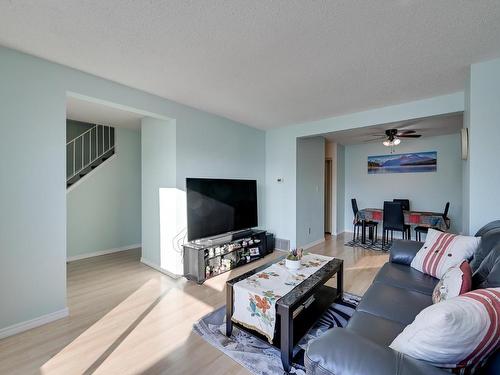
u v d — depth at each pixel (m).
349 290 2.85
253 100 3.19
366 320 1.47
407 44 1.93
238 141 4.27
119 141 4.65
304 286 1.92
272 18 1.63
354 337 0.97
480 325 0.85
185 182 3.36
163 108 3.12
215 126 3.82
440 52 2.05
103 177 4.45
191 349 1.85
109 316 2.30
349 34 1.80
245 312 1.88
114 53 2.08
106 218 4.48
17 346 1.88
